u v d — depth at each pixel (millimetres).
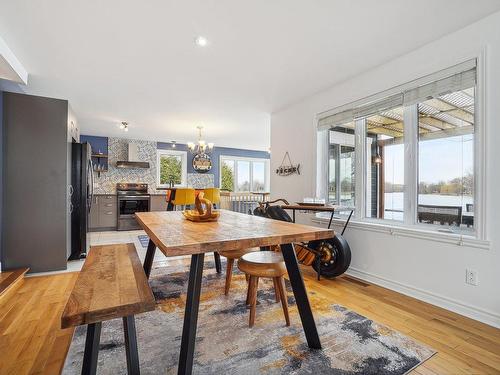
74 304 1114
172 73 3156
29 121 3211
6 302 2422
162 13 2072
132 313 1123
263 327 1942
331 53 2689
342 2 1945
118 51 2662
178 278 3008
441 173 2496
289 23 2197
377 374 1465
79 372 1463
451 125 2412
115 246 2223
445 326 2016
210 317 2086
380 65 2941
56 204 3318
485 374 1487
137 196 6836
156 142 7637
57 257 3318
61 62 2893
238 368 1501
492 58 2066
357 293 2658
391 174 2936
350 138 3430
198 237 1490
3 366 1531
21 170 3176
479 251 2125
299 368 1505
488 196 2078
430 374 1479
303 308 1726
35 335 1867
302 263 3285
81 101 4176
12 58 2695
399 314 2207
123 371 1470
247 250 2480
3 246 3104
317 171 3840
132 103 4258
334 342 1766
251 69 3039
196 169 8203
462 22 2178
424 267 2494
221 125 5695
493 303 2045
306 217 3965
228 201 7605
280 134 4582
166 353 1645
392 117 2918
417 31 2303
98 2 1944
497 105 2041
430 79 2486
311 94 3850
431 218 2570
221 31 2318
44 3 1949
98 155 6594
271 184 4762
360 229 3131
